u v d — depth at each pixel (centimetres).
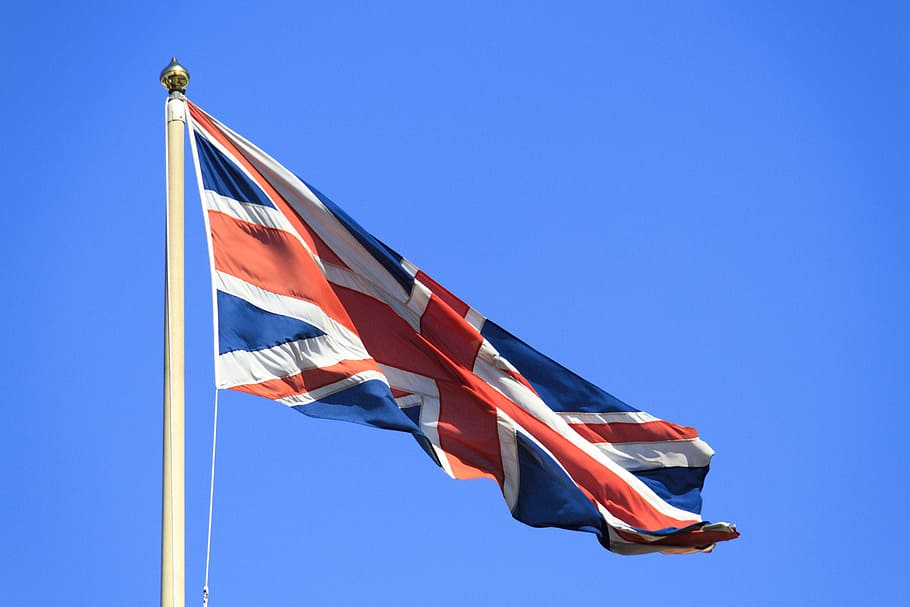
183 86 1636
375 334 1708
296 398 1544
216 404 1466
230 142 1667
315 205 1705
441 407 1712
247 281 1575
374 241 1730
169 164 1574
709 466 1834
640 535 1752
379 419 1562
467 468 1695
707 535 1733
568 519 1706
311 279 1628
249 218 1620
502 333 1806
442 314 1745
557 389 1814
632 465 1814
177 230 1524
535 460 1725
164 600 1314
